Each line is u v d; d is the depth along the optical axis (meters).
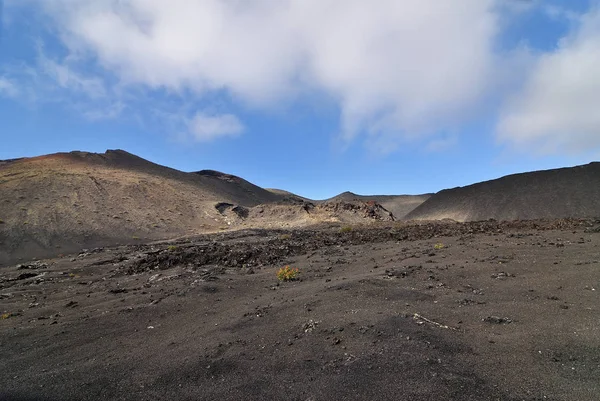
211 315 9.65
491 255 13.05
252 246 22.84
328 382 5.29
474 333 6.49
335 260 15.98
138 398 5.48
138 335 8.71
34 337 9.12
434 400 4.56
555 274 9.80
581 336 5.85
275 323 8.15
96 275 19.94
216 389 5.50
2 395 5.93
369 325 7.06
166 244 39.16
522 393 4.57
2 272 24.30
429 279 10.52
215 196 95.06
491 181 107.00
